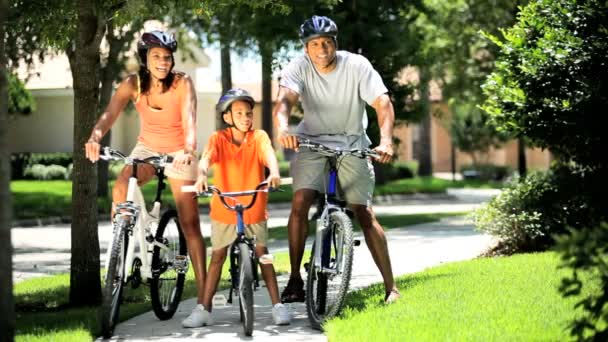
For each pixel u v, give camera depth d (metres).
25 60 14.46
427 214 25.02
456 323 6.93
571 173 13.04
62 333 7.20
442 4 30.44
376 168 36.78
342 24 21.91
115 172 42.47
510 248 12.80
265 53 22.08
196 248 8.10
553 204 12.55
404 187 38.97
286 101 7.92
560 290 5.32
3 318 4.77
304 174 8.11
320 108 8.13
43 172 43.56
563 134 12.10
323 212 7.78
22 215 25.91
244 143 7.77
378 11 22.75
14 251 17.53
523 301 7.86
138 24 24.44
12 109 36.16
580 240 5.19
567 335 6.33
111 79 25.78
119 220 7.46
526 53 12.20
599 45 11.65
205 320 7.82
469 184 47.34
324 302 7.78
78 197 9.65
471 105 37.66
